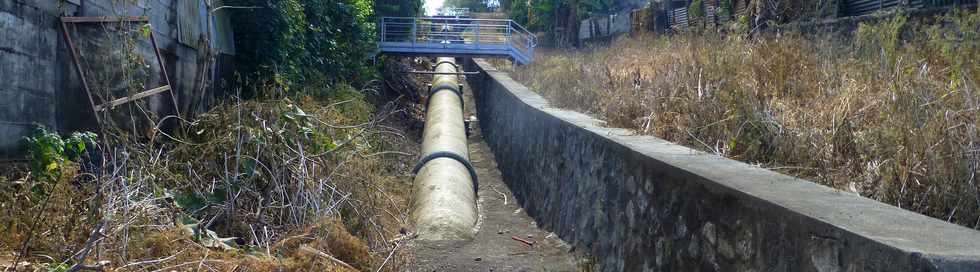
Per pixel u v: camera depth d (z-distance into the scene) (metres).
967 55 6.90
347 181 6.77
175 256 4.45
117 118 6.37
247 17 11.16
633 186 5.77
